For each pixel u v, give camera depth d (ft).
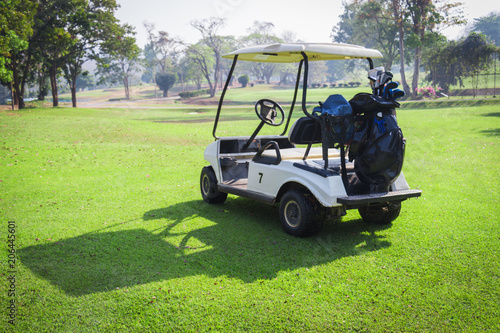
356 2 179.11
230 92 277.85
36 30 115.14
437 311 10.46
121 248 15.02
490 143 38.63
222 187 19.61
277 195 16.66
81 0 124.98
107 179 28.09
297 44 15.11
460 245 14.85
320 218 15.29
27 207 21.09
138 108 162.81
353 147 14.89
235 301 11.00
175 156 37.52
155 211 20.13
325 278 12.35
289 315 10.31
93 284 12.11
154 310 10.62
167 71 358.02
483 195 21.93
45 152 38.86
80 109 126.11
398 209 16.87
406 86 155.53
